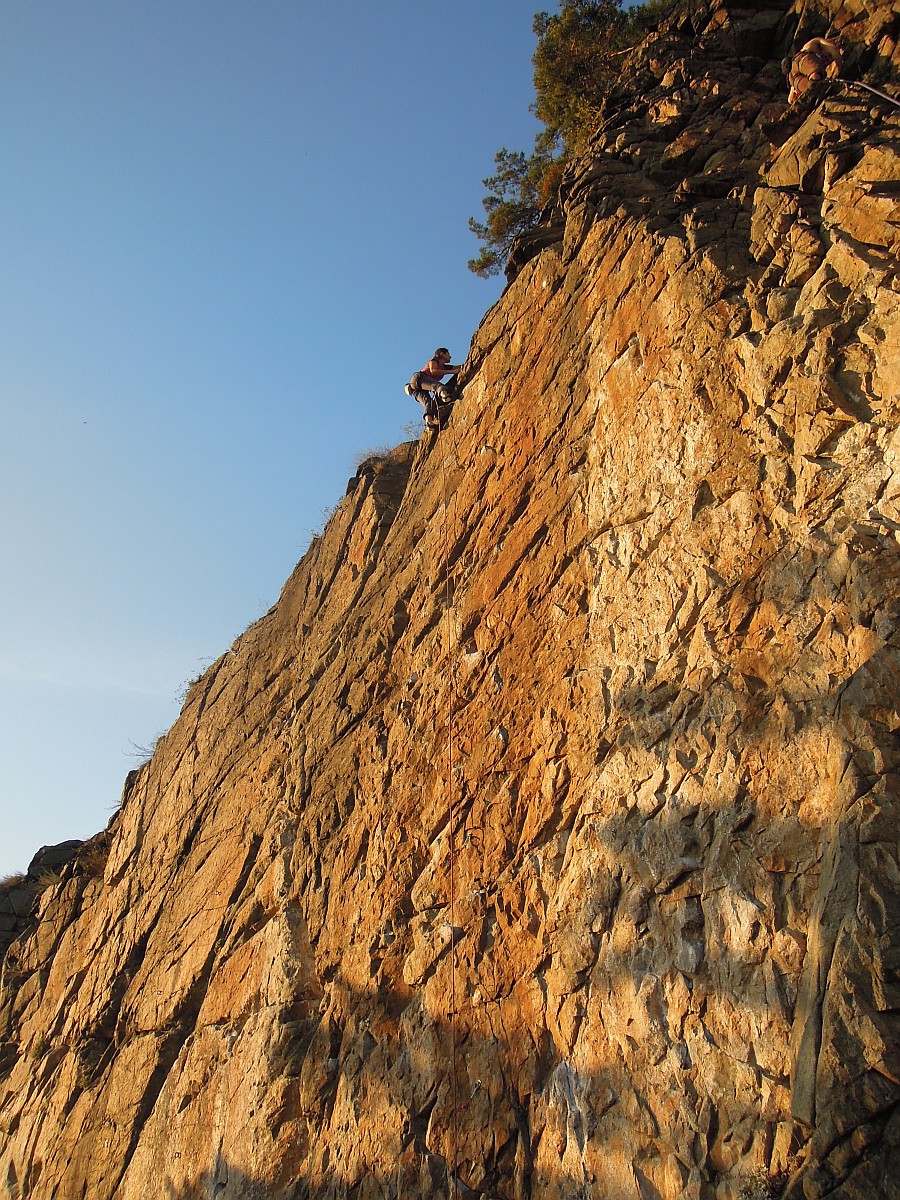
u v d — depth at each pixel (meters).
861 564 7.35
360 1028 11.41
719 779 7.89
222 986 14.73
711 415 9.23
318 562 18.91
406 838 11.92
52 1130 18.11
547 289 12.96
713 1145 6.95
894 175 8.55
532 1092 8.82
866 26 10.35
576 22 20.03
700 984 7.49
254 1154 11.87
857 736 6.79
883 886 6.19
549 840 9.70
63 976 22.16
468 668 11.83
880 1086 5.80
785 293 8.95
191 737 21.44
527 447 12.23
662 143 12.41
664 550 9.34
